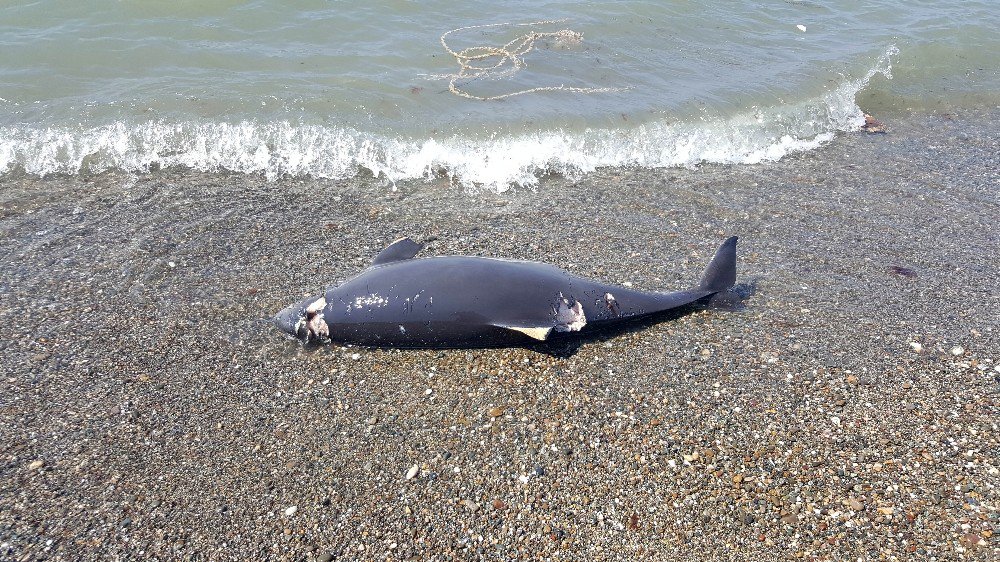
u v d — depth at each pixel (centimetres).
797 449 223
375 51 418
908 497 211
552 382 242
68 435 225
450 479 218
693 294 262
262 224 304
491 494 215
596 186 337
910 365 246
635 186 337
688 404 235
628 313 254
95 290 269
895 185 342
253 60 400
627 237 303
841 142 379
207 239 294
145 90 370
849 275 283
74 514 208
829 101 403
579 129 367
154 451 223
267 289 273
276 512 211
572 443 226
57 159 333
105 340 252
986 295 274
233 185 327
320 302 246
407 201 323
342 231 303
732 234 306
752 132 376
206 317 261
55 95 364
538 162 349
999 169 356
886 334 257
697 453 223
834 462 220
